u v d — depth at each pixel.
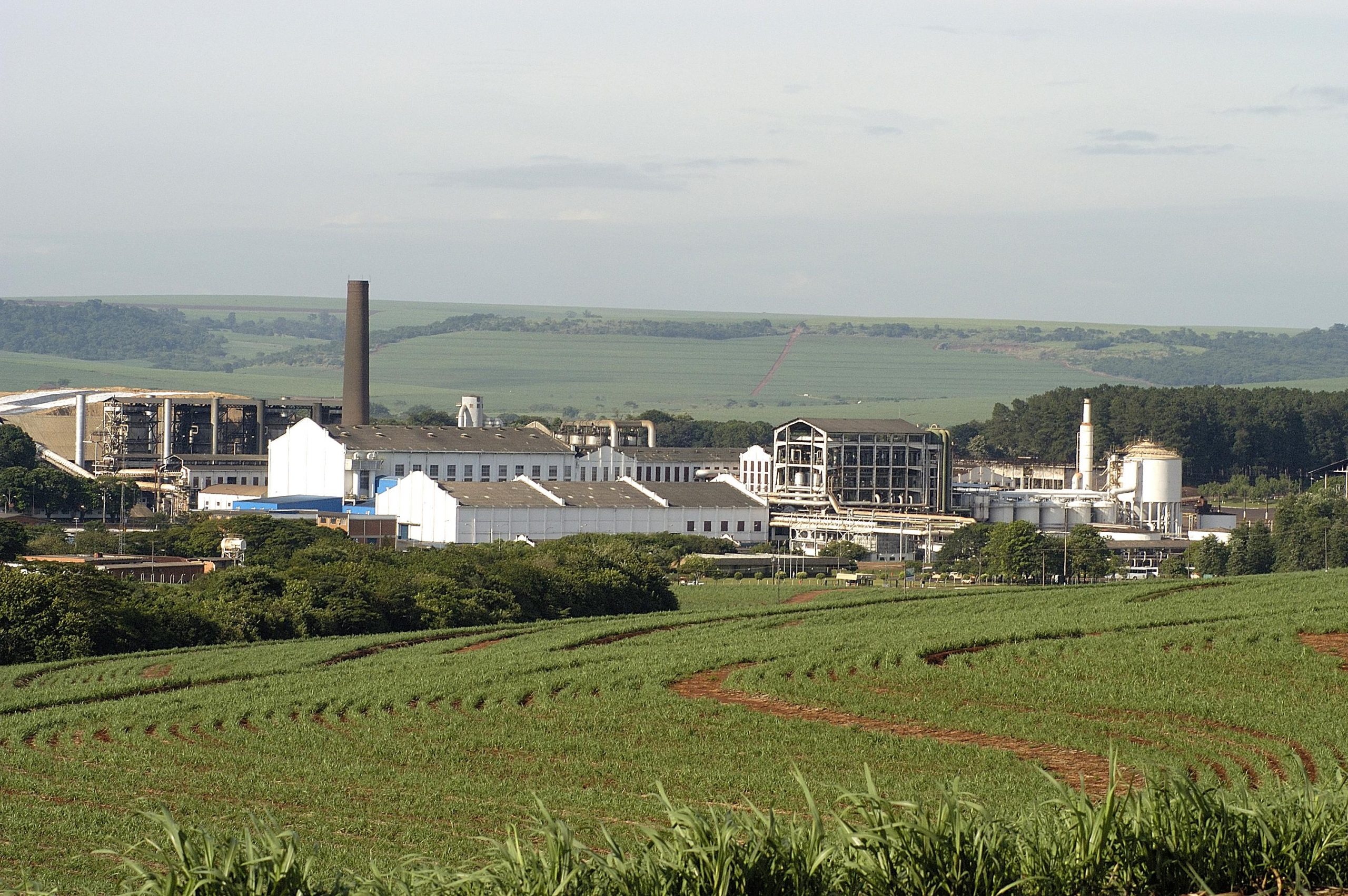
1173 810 28.81
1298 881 26.81
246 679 102.38
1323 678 79.50
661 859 26.83
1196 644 91.19
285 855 26.16
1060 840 28.33
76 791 63.75
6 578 122.69
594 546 185.50
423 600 148.88
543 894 26.28
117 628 123.38
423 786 62.81
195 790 63.66
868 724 73.88
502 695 85.44
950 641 95.50
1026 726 70.38
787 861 26.97
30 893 33.03
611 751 69.12
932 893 26.92
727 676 88.81
